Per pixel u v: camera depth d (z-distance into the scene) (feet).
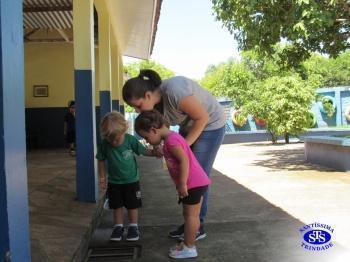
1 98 5.99
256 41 31.22
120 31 43.73
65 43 50.85
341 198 20.66
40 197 19.06
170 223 16.79
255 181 26.96
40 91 50.88
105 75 29.99
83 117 18.74
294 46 33.99
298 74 60.39
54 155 40.22
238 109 71.20
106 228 16.61
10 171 6.18
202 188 12.48
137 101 12.27
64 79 50.93
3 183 6.02
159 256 13.07
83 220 15.21
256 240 14.28
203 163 13.87
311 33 27.30
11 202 6.18
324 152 33.47
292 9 26.91
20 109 6.70
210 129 13.74
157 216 17.98
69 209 16.93
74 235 13.34
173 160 12.21
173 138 12.04
